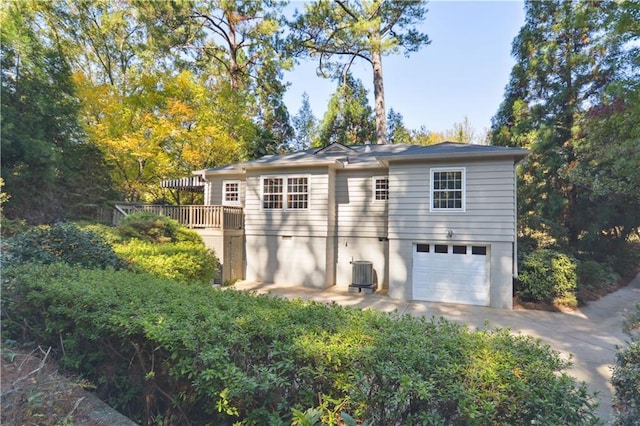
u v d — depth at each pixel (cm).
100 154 1425
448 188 959
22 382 240
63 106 1205
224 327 246
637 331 484
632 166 816
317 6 1759
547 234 1292
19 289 343
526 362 200
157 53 1822
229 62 2134
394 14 1741
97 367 296
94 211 1355
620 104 888
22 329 344
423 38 1781
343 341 222
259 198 1226
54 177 1096
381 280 1134
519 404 172
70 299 303
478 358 201
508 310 869
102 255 616
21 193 1030
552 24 1365
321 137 2466
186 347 222
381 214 1144
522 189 1405
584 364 521
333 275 1176
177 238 1063
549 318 798
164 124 1555
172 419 251
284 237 1193
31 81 1073
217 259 1146
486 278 923
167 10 1644
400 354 198
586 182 1081
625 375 284
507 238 896
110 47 1931
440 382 180
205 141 1655
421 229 977
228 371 200
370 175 1160
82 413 238
